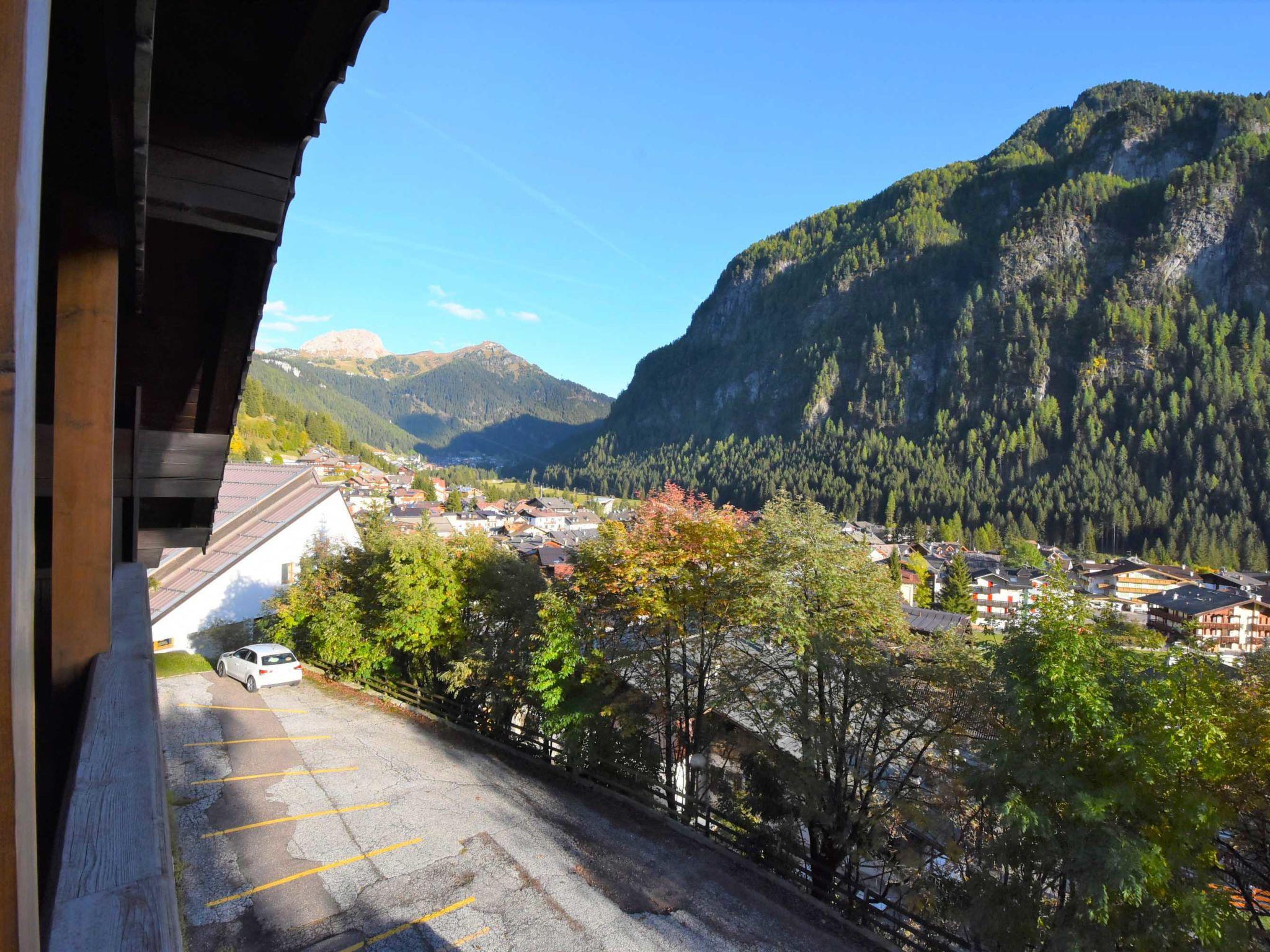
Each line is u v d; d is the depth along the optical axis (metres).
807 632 11.79
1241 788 9.15
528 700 15.50
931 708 11.58
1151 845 7.72
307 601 20.73
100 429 3.36
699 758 13.81
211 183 3.38
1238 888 10.01
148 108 2.16
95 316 3.33
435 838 11.03
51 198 3.16
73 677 3.31
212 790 12.20
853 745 12.25
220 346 5.66
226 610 23.38
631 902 9.66
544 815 12.29
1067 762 8.39
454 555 18.81
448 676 16.56
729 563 12.91
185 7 2.89
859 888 10.41
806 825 12.95
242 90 3.36
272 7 2.88
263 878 9.49
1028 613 9.21
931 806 11.23
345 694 19.48
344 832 11.01
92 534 3.35
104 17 2.03
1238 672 9.75
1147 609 69.69
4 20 0.69
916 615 26.02
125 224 3.32
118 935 1.18
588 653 13.84
